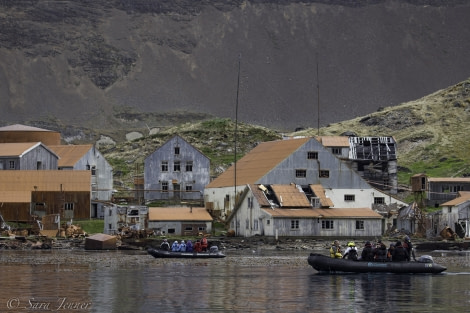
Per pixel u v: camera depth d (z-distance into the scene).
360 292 174.62
